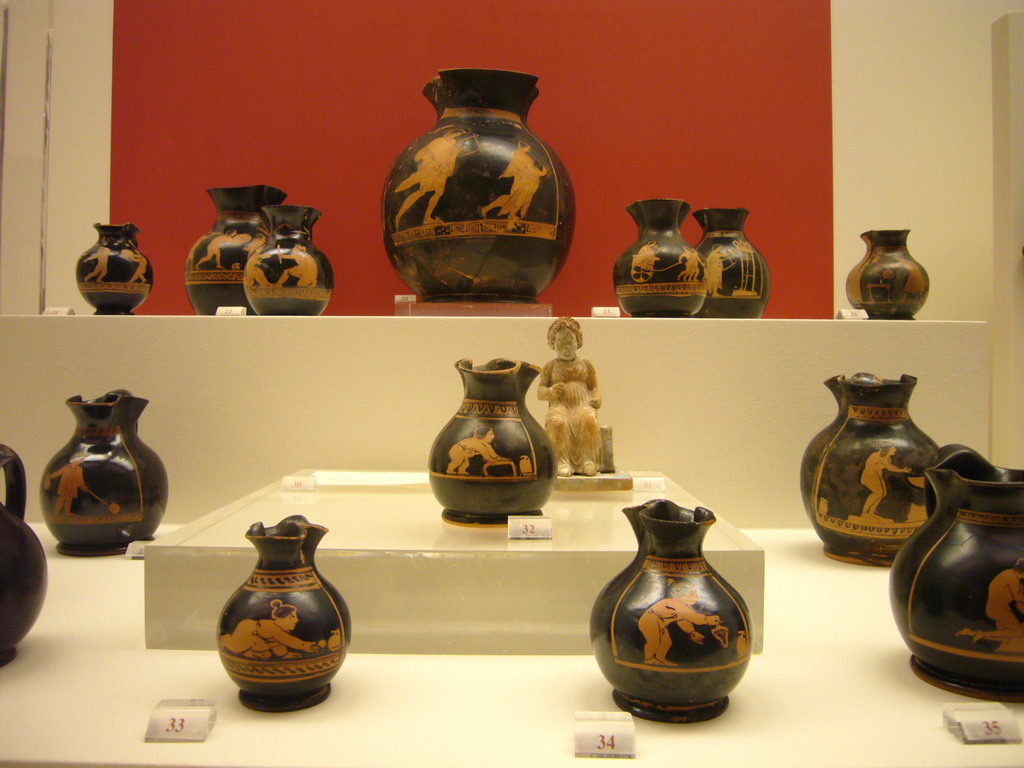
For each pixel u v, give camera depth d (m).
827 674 1.98
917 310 3.63
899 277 3.54
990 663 1.78
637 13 4.24
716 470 3.36
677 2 4.24
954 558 1.84
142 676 1.95
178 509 3.36
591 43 4.25
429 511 2.67
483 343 3.29
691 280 3.31
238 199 3.65
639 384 3.32
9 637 1.96
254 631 1.69
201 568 2.19
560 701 1.83
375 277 4.29
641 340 3.31
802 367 3.34
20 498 2.10
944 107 4.27
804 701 1.83
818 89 4.27
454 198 3.19
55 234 4.21
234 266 3.55
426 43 4.24
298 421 3.33
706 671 1.65
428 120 4.26
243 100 4.24
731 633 1.66
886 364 3.34
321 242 4.28
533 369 2.44
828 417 3.35
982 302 4.35
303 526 1.80
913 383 2.69
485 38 4.24
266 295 3.30
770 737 1.66
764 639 2.20
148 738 1.63
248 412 3.33
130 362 3.32
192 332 3.31
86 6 4.18
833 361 3.33
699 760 1.57
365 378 3.31
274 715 1.74
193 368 3.32
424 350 3.30
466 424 2.39
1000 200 3.64
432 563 2.19
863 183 4.29
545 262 3.37
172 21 4.21
